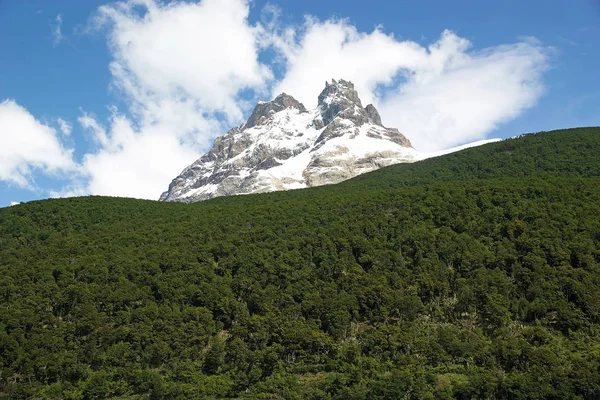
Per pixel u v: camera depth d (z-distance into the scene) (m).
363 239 132.88
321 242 133.75
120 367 101.56
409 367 94.44
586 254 117.69
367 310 112.19
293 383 94.81
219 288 119.62
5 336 103.94
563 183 157.12
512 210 138.25
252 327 108.06
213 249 135.38
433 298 115.69
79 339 108.25
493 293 110.75
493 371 92.62
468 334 101.75
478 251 123.81
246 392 95.00
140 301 118.56
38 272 128.25
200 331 108.19
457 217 140.38
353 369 95.56
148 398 94.12
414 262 125.31
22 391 95.38
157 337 106.38
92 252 140.88
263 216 159.88
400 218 145.00
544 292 110.38
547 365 91.88
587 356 93.06
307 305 111.94
